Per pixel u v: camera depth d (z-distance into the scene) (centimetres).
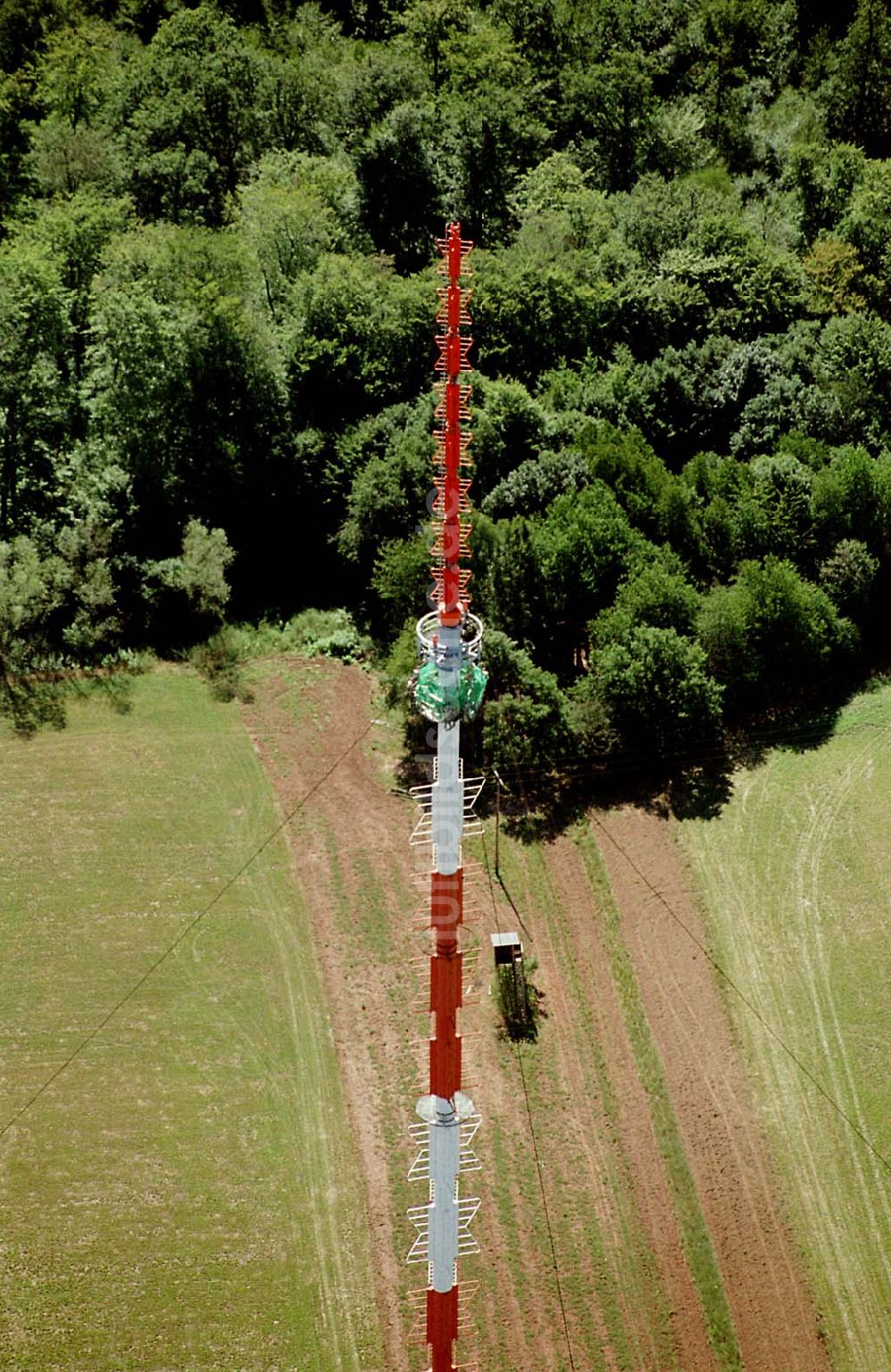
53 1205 5950
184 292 9850
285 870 7638
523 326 10988
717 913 7456
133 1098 6412
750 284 11525
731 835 7912
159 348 9550
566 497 9125
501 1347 5572
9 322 9319
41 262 9444
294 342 10244
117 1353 5475
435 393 9794
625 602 8581
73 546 9081
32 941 7106
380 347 10438
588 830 7944
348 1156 6234
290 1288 5719
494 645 8119
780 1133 6406
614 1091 6581
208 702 8781
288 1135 6303
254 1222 5944
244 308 10025
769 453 10219
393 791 8200
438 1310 4512
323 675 9062
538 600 8869
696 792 8200
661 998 7019
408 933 7300
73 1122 6291
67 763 8212
